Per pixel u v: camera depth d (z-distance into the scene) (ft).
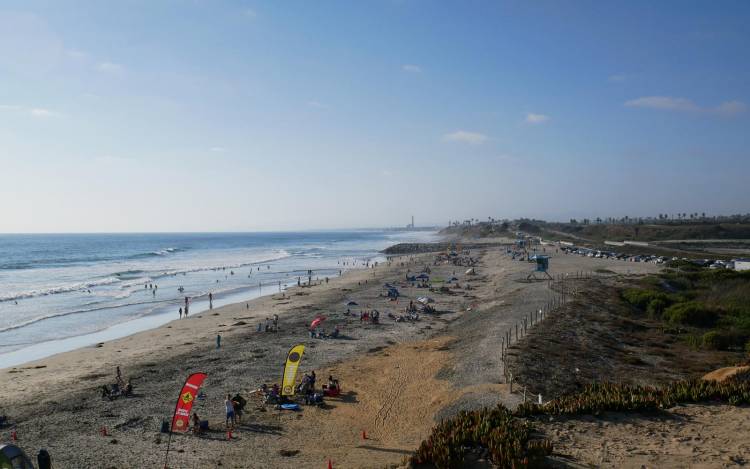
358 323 172.14
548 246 550.36
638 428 61.26
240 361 123.95
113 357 131.64
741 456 52.26
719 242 475.72
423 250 645.92
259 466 63.26
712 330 134.31
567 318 148.97
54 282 313.32
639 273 266.98
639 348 122.31
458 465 50.96
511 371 98.02
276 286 300.40
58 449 71.67
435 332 152.05
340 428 77.36
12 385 106.93
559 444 56.95
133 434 77.05
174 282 322.55
